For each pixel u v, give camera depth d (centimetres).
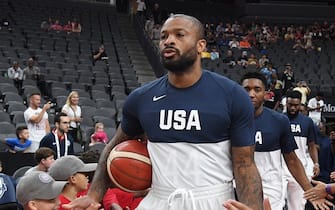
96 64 1650
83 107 1191
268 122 416
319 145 723
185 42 223
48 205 304
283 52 2072
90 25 2053
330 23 2542
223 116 221
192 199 221
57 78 1421
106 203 373
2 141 808
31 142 827
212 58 1880
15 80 1344
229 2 2694
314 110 1416
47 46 1716
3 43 1642
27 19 1944
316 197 373
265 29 2272
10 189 456
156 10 2328
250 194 221
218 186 225
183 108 224
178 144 224
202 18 2473
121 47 1920
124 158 238
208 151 223
